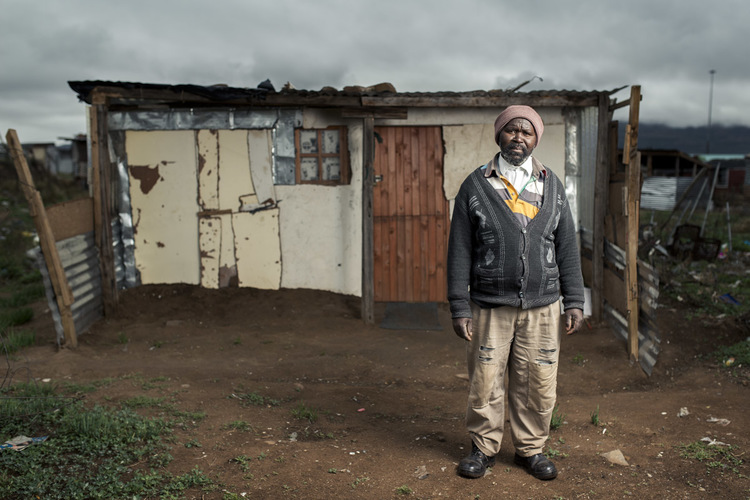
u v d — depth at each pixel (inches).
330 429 170.1
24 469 129.1
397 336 284.0
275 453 146.6
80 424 150.9
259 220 323.3
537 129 127.4
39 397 174.7
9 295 383.9
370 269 297.0
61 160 1956.2
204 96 283.0
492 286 128.6
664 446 155.3
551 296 129.6
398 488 130.2
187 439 153.7
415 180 323.6
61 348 249.9
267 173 321.1
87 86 278.5
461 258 131.6
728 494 128.6
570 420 177.6
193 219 322.3
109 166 290.0
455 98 288.4
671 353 250.8
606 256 287.4
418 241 326.6
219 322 299.3
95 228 290.0
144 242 322.3
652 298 231.6
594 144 297.3
